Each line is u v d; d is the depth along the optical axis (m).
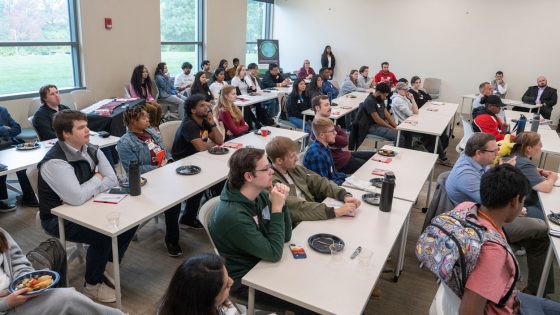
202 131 3.73
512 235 2.63
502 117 5.48
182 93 7.90
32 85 5.84
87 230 2.44
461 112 9.73
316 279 1.72
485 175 1.67
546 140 4.72
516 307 1.71
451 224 1.60
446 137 5.88
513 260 1.48
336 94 8.30
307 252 1.93
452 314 1.65
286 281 1.70
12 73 5.57
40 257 1.98
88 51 6.35
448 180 2.87
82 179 2.55
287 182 2.52
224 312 1.38
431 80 9.72
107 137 4.12
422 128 5.11
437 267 1.55
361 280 1.73
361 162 3.92
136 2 7.02
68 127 2.43
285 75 9.96
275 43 10.62
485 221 1.63
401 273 3.03
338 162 3.83
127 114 3.09
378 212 2.42
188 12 8.44
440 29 9.54
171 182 2.83
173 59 8.38
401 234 2.81
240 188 1.91
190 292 1.13
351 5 10.34
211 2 8.75
